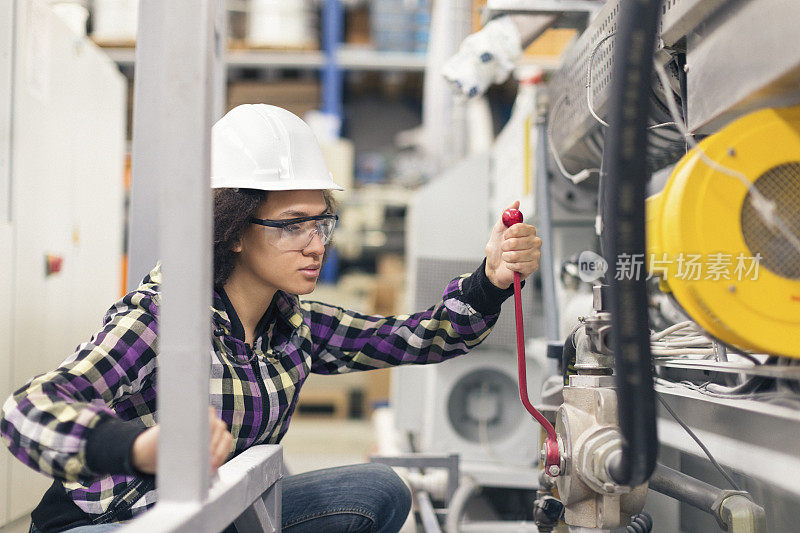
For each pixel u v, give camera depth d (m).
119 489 0.99
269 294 1.13
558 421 0.93
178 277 0.68
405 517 1.35
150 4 1.43
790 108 0.78
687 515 1.27
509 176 2.17
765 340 0.76
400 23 4.89
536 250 1.04
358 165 5.39
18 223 1.62
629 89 0.67
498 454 2.19
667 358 1.12
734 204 0.76
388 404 3.62
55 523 0.99
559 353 1.35
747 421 0.80
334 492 1.26
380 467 1.34
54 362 1.84
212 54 0.71
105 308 2.25
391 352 1.27
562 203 1.81
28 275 1.68
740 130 0.77
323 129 4.58
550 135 1.67
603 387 0.89
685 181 0.76
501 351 2.20
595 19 1.29
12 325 1.60
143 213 1.42
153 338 0.94
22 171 1.64
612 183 0.68
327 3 4.84
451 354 1.27
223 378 1.04
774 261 0.77
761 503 1.04
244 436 1.07
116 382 0.89
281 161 1.07
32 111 1.69
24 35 1.63
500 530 1.74
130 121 2.86
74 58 1.95
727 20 0.81
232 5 4.62
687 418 0.98
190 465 0.67
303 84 4.54
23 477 1.70
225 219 1.04
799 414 0.72
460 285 1.22
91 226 2.11
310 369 1.24
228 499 0.73
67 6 2.03
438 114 3.37
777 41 0.71
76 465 0.73
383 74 5.20
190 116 0.68
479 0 2.28
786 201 0.77
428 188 2.43
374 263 5.36
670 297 0.84
